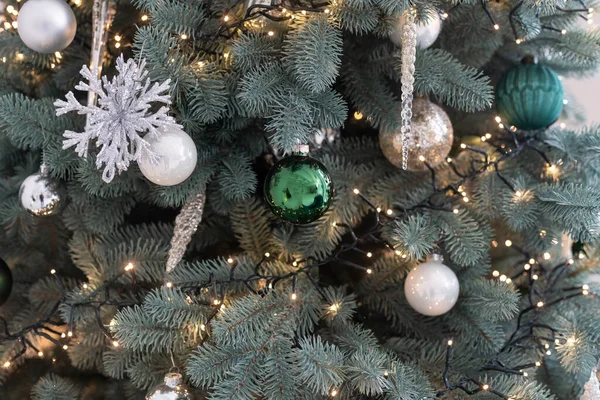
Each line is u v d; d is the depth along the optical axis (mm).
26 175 1612
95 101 1432
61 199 1524
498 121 1551
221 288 1496
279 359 1441
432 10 1422
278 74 1433
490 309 1529
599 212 1503
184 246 1481
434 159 1542
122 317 1463
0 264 1551
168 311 1457
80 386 1658
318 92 1410
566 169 1614
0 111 1456
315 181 1416
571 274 1683
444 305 1502
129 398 1631
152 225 1611
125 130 1369
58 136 1486
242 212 1568
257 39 1426
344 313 1504
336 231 1551
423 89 1479
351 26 1426
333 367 1424
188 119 1434
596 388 1525
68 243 1632
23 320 1635
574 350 1524
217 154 1514
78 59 1560
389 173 1611
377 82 1531
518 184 1559
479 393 1487
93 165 1464
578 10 1553
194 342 1495
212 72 1431
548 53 1665
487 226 1582
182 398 1463
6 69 1568
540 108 1533
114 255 1576
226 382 1415
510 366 1543
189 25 1419
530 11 1523
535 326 1554
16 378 1666
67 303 1528
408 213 1542
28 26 1438
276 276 1488
